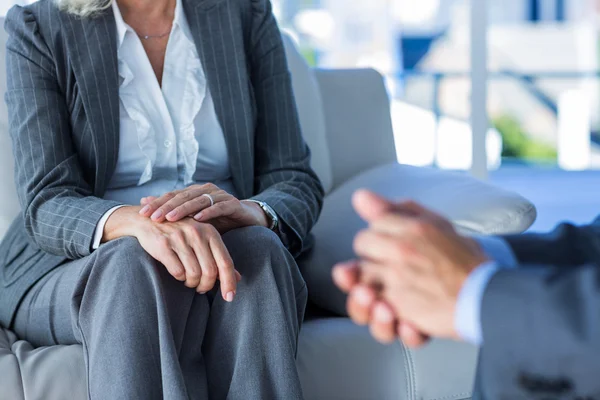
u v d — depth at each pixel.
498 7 8.38
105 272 1.37
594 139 7.15
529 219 1.68
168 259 1.35
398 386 1.55
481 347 0.54
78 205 1.54
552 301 0.50
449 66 7.53
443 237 0.55
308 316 1.78
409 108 5.42
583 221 4.71
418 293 0.54
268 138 1.81
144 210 1.46
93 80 1.65
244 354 1.38
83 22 1.67
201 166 1.77
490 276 0.53
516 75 7.34
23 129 1.63
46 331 1.55
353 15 6.23
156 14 1.76
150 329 1.34
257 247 1.40
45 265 1.62
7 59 1.70
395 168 2.02
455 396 1.57
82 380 1.42
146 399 1.32
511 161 6.36
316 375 1.53
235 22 1.79
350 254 1.70
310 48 6.12
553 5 8.40
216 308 1.41
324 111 2.15
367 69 2.25
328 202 1.98
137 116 1.69
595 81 7.19
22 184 1.61
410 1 7.08
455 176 1.87
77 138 1.67
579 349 0.49
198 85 1.75
